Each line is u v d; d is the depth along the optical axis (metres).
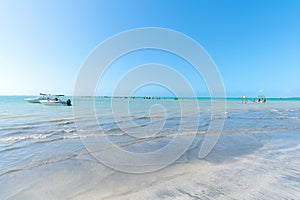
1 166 4.58
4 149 6.00
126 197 3.14
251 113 19.61
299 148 6.33
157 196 3.15
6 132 8.66
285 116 16.64
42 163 4.82
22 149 6.04
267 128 10.23
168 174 4.14
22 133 8.48
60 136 7.99
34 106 29.22
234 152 5.85
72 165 4.70
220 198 3.04
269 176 3.95
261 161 5.00
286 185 3.51
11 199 3.14
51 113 18.22
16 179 3.88
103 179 3.89
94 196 3.20
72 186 3.59
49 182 3.76
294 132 9.12
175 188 3.44
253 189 3.34
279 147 6.45
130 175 4.10
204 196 3.11
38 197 3.20
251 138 7.81
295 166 4.59
